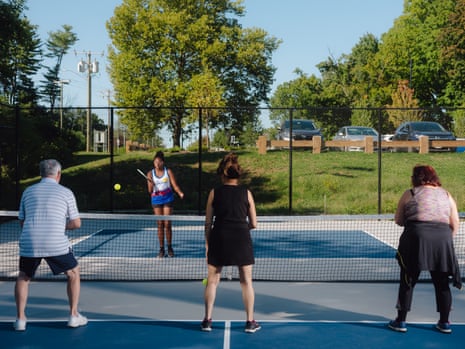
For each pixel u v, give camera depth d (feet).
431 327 18.89
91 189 73.82
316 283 25.72
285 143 71.87
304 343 17.11
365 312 20.80
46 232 18.04
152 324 19.17
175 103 134.82
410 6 179.83
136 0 137.69
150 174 32.37
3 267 29.25
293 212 62.49
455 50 133.69
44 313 20.51
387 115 107.14
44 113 76.33
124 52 137.18
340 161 79.87
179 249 35.88
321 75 203.62
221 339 17.49
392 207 61.67
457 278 18.06
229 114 121.08
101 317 20.08
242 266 18.24
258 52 140.97
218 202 18.43
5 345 16.84
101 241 39.88
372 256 33.27
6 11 72.18
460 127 86.33
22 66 179.01
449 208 18.35
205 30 134.21
